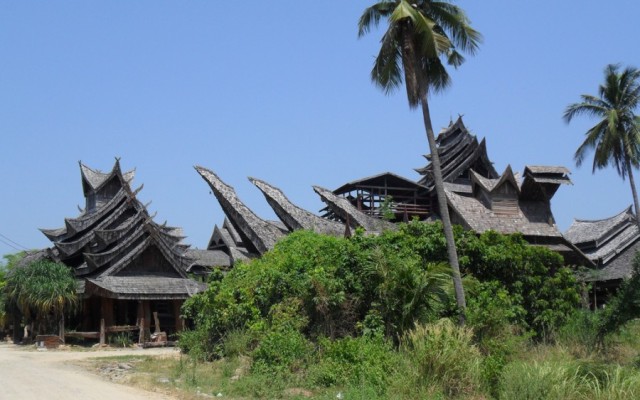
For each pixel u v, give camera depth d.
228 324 22.81
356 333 21.03
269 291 22.50
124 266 36.59
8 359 26.11
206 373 19.58
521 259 25.84
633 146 47.47
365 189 51.66
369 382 16.06
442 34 25.39
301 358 18.75
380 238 24.06
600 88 48.78
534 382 14.90
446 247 25.05
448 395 15.65
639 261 23.86
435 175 23.94
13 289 37.50
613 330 23.98
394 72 25.20
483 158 53.56
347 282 21.62
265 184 35.00
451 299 22.42
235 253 36.12
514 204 38.69
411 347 18.58
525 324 24.50
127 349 33.56
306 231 27.00
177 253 39.72
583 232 57.53
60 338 34.81
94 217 40.50
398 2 24.48
